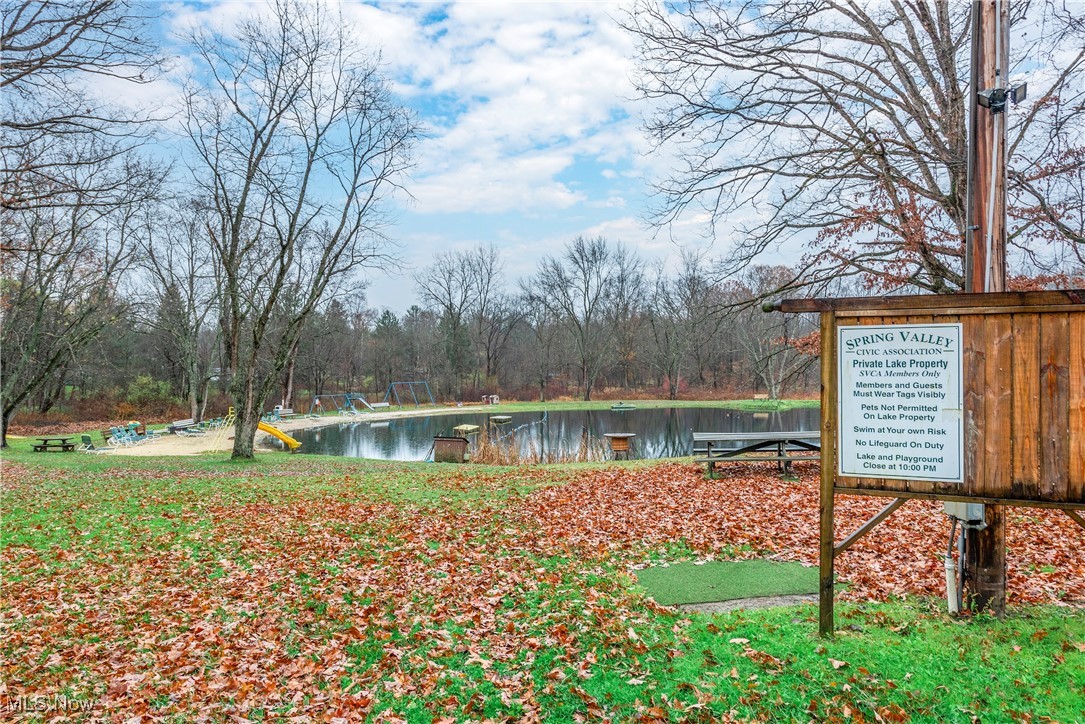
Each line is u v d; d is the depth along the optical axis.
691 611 5.24
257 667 4.73
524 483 12.58
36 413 38.25
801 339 12.80
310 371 54.25
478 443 22.77
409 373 64.44
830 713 3.40
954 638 4.12
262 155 17.50
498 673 4.33
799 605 5.16
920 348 4.07
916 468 4.11
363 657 4.80
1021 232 9.84
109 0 8.17
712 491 10.73
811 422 32.78
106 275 26.16
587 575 6.38
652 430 31.52
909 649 4.01
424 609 5.61
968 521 4.40
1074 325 3.78
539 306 60.69
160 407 41.72
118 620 5.83
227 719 4.03
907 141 10.48
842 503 9.08
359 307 60.81
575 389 63.91
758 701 3.60
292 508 10.55
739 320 38.88
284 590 6.36
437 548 7.67
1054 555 6.03
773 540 7.33
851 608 4.93
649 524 8.48
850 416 4.25
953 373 4.01
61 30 8.23
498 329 63.62
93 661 5.01
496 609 5.55
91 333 26.45
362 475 14.72
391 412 46.09
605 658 4.38
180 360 40.16
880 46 10.77
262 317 18.34
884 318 4.15
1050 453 3.84
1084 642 3.96
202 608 6.02
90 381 38.06
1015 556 6.07
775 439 11.90
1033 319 3.85
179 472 15.82
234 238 18.20
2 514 10.28
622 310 59.44
